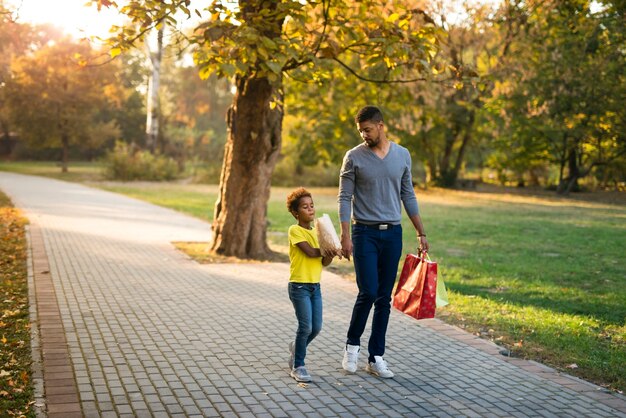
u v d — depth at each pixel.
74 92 53.41
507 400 5.54
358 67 19.98
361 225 5.93
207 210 24.94
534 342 7.41
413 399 5.49
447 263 13.34
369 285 5.88
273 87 12.77
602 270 12.78
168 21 9.28
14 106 54.00
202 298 9.34
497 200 35.91
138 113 81.06
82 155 81.56
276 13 9.93
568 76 36.72
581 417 5.21
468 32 31.45
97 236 15.98
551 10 32.94
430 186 45.31
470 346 7.20
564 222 22.91
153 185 43.19
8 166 63.62
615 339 7.69
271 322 8.02
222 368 6.16
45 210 22.34
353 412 5.16
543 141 42.19
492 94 34.97
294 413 5.09
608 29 36.53
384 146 5.97
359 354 6.79
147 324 7.72
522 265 13.23
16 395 5.28
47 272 10.91
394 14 10.52
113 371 5.95
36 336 7.07
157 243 15.16
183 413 5.02
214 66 9.59
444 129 41.53
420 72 10.51
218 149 59.06
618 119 37.97
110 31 10.31
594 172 46.28
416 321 8.30
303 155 43.12
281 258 13.59
